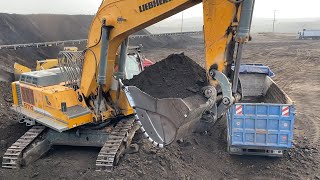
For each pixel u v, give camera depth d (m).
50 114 8.98
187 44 52.62
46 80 9.67
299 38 61.47
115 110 8.92
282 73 24.56
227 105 5.86
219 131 10.93
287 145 9.06
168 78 6.63
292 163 9.22
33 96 9.59
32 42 32.78
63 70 9.41
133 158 8.67
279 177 8.64
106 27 7.54
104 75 8.12
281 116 8.92
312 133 11.37
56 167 8.57
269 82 13.58
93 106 8.75
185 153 9.30
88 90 8.59
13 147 8.77
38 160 9.09
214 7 5.77
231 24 5.73
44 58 28.95
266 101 13.71
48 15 39.97
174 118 5.73
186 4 6.40
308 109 14.74
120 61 8.63
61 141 9.38
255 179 8.57
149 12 6.93
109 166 8.05
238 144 9.19
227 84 5.80
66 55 9.12
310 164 9.15
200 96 6.05
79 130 9.10
